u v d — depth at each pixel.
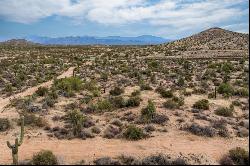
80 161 18.31
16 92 41.53
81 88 40.81
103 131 24.08
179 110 28.89
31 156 19.39
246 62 69.81
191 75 55.03
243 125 25.41
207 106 29.69
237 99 34.66
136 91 37.09
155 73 58.19
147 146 21.06
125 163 18.06
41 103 32.81
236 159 18.53
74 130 23.55
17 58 96.19
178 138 22.58
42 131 24.27
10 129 24.64
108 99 33.16
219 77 51.47
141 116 27.03
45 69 68.00
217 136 23.06
